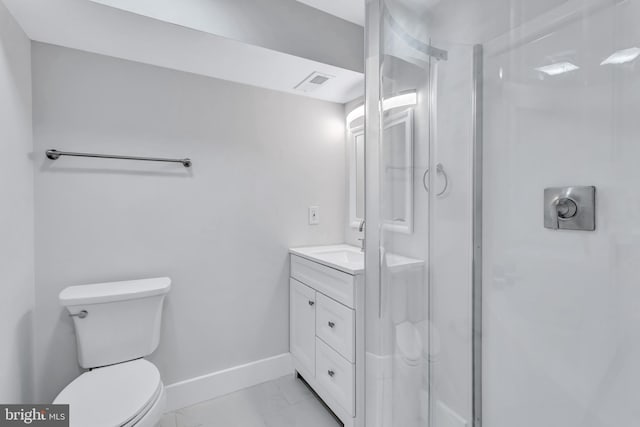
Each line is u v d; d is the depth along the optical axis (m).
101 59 1.52
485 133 0.88
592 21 0.74
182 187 1.72
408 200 0.84
